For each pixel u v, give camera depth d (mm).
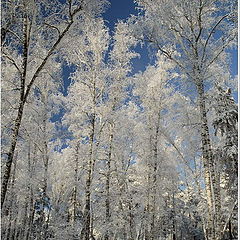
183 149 13711
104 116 14523
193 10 10328
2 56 9195
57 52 10633
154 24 10594
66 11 9797
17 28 9383
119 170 15945
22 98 8938
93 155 13977
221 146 12883
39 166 16562
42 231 15758
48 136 15500
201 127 9945
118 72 15602
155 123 15938
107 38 15000
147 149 16422
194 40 10477
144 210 16609
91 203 16172
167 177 16656
